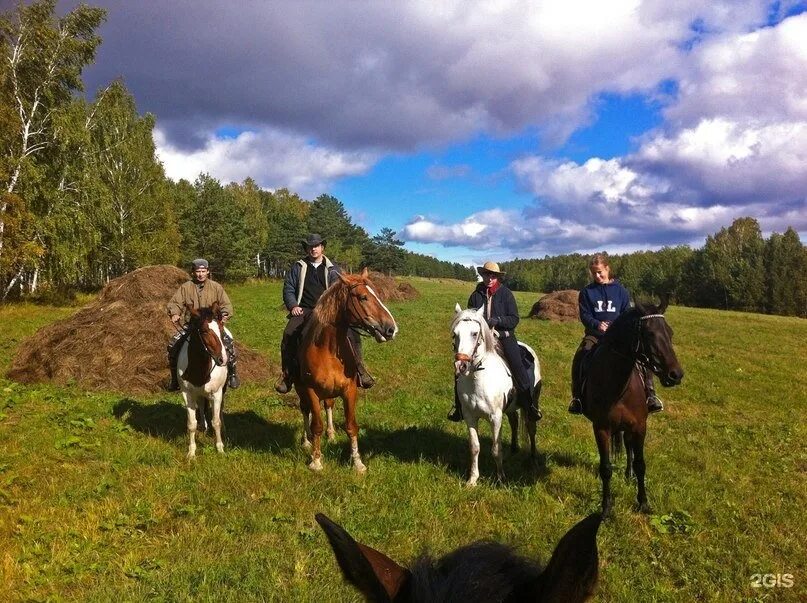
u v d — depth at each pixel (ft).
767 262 214.90
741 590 14.92
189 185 197.67
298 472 22.00
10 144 85.76
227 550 15.99
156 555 15.74
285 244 247.50
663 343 16.80
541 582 4.23
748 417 35.83
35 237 88.63
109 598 13.25
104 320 39.86
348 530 17.24
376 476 21.67
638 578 15.25
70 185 96.02
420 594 4.50
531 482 21.91
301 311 24.23
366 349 56.59
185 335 25.55
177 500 19.33
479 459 24.53
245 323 73.77
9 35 88.28
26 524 17.21
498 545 5.13
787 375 52.11
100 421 28.58
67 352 37.50
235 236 187.93
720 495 21.40
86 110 103.30
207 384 23.49
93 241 96.78
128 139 129.18
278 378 41.16
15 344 50.90
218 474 21.59
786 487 22.45
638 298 17.99
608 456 18.63
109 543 16.38
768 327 102.99
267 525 17.49
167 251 137.39
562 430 30.17
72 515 17.89
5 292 89.04
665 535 17.72
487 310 22.53
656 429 31.99
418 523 17.92
